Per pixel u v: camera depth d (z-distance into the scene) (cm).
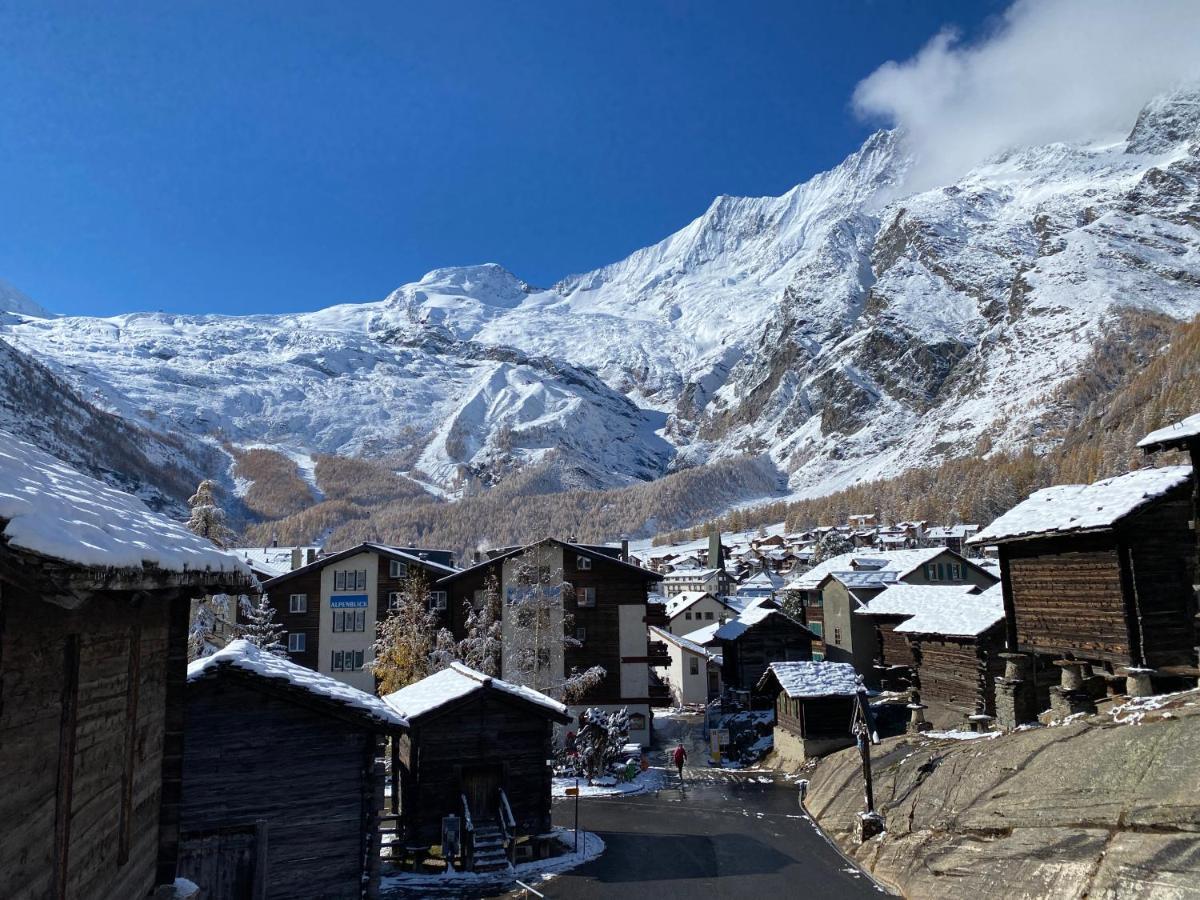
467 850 2727
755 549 19650
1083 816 1950
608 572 5753
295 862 2025
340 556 5975
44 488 782
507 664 5366
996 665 3919
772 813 3484
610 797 3975
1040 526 2828
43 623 800
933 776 2728
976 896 1997
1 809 712
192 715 1995
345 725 2148
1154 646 2484
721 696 6812
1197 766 1797
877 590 6538
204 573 1032
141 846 1182
